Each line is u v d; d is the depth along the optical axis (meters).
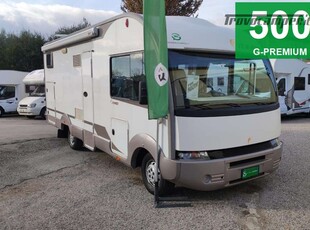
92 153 7.41
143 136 4.65
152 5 3.92
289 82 13.43
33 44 30.66
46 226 3.92
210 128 4.15
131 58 4.88
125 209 4.34
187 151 4.11
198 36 4.55
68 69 7.29
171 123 4.12
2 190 5.14
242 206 4.37
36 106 16.09
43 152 7.57
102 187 5.18
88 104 6.40
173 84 4.16
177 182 4.23
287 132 9.88
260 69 4.91
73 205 4.50
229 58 4.64
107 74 5.57
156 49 3.96
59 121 8.16
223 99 4.42
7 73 17.91
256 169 4.49
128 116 5.02
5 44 31.78
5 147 8.07
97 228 3.85
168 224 3.90
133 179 5.54
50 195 4.89
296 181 5.29
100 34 5.75
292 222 3.90
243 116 4.39
